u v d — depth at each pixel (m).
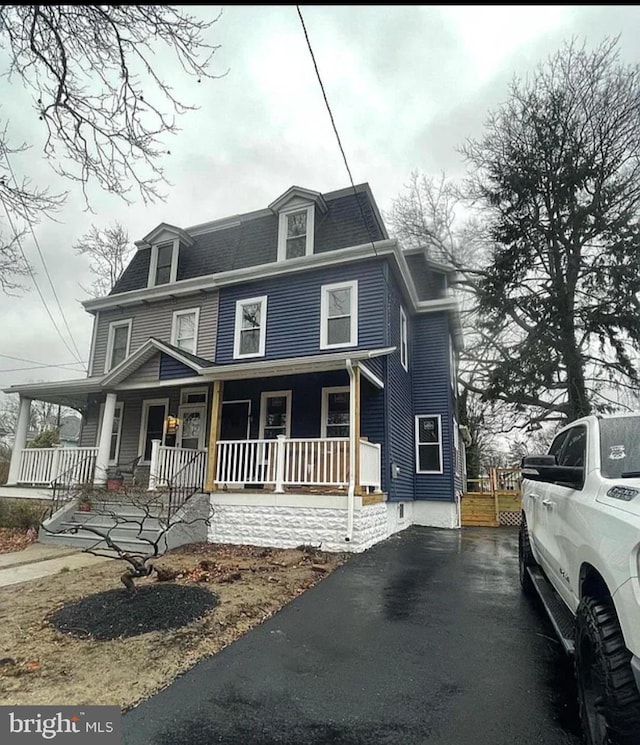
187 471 9.82
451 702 2.80
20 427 11.79
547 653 3.53
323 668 3.29
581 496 2.83
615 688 1.93
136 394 13.10
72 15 3.82
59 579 5.78
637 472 2.72
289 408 11.12
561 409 15.47
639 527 1.97
